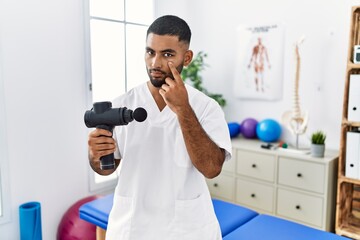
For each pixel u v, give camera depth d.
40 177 2.17
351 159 2.05
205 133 0.87
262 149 2.42
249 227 1.60
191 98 0.98
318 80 2.48
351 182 2.07
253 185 2.47
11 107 1.99
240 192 2.55
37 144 2.14
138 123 0.96
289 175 2.28
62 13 2.19
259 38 2.73
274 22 2.64
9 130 2.00
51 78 2.17
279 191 2.34
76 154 2.37
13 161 2.03
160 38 0.84
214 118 0.95
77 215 2.17
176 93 0.80
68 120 2.29
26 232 2.00
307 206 2.22
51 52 2.15
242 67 2.86
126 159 0.97
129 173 0.97
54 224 2.28
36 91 2.10
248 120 2.75
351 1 2.27
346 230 2.11
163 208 0.96
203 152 0.85
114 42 2.58
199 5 3.07
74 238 2.08
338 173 2.11
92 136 0.85
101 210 1.79
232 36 2.89
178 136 0.94
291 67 2.60
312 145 2.22
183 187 0.94
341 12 2.33
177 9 3.15
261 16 2.71
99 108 0.86
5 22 1.92
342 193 2.14
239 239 1.48
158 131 0.95
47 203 2.23
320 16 2.42
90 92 2.40
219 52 3.00
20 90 2.02
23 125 2.06
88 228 2.09
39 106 2.12
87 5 2.32
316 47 2.46
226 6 2.90
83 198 2.36
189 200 0.95
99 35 2.48
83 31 2.32
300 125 2.43
